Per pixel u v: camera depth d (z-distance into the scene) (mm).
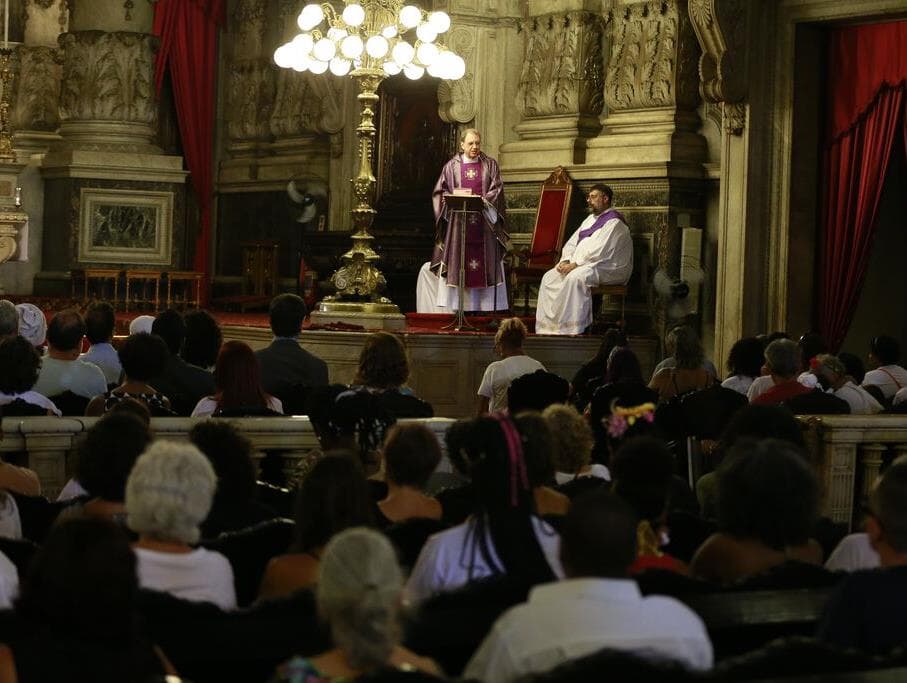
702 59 18234
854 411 11625
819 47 18312
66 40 25719
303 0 26297
